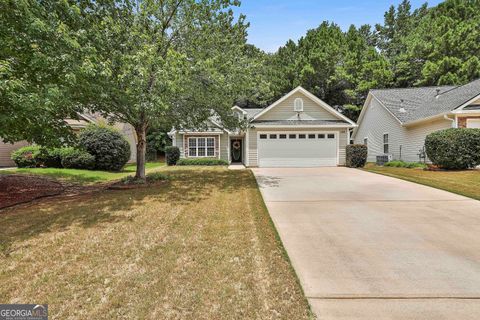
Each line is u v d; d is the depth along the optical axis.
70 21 7.06
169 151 18.53
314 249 3.94
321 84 27.86
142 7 8.32
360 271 3.28
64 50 6.04
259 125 15.63
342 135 16.05
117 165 13.98
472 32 22.48
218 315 2.46
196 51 9.03
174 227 4.86
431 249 3.89
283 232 4.65
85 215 5.66
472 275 3.16
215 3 9.02
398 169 13.22
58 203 6.84
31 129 7.00
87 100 7.70
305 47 29.08
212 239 4.27
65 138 8.34
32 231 4.68
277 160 16.05
